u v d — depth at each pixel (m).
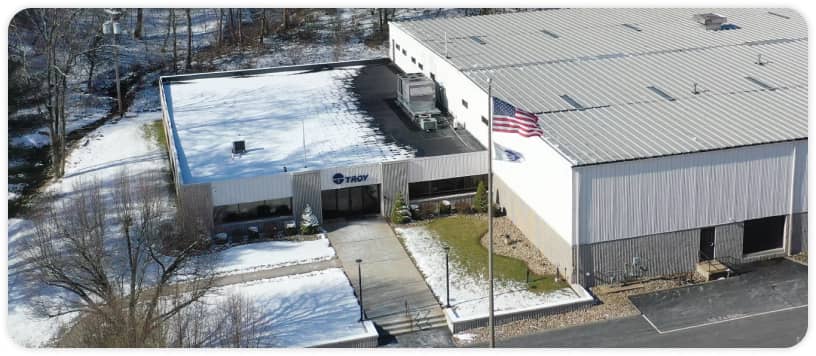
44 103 84.12
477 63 69.56
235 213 58.72
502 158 46.47
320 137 66.75
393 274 52.72
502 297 49.66
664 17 82.94
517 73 66.88
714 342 45.38
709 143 51.66
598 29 79.56
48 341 46.00
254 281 51.72
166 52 102.00
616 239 50.75
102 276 45.81
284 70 86.00
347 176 59.81
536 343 45.91
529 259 53.94
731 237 52.88
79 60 95.94
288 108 74.31
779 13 82.50
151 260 49.31
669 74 65.81
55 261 46.56
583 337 46.28
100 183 67.12
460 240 56.75
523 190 56.41
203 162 62.88
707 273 51.38
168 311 46.50
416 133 66.62
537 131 45.88
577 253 50.31
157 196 60.62
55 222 52.12
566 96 61.59
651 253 51.62
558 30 79.81
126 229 47.28
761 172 52.16
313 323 47.34
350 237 57.91
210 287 47.00
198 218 56.72
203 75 84.81
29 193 66.81
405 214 59.59
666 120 56.19
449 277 52.09
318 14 113.06
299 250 55.88
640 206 50.59
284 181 58.75
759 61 67.81
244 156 63.66
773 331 46.22
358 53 102.38
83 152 74.88
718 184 51.59
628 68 67.56
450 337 46.81
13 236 58.84
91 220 54.91
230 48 103.69
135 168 69.94
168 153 73.19
